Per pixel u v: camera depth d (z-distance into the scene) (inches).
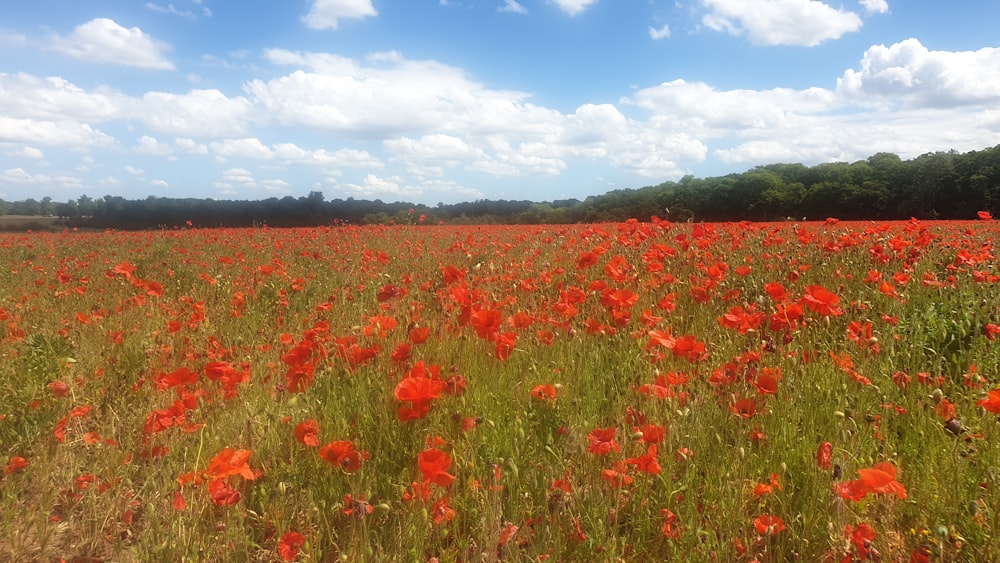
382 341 161.0
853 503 94.2
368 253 352.8
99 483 112.0
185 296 269.9
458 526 98.1
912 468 104.2
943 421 113.5
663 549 92.0
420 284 266.8
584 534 90.7
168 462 116.7
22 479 116.2
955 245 274.1
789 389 132.6
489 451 107.7
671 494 94.0
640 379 146.2
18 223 1243.8
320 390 144.0
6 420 134.0
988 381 142.3
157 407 142.6
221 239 603.5
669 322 193.0
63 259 477.4
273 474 110.3
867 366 139.8
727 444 111.5
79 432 142.0
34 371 155.9
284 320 231.0
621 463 93.9
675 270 272.2
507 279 237.0
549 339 163.6
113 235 751.7
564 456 110.7
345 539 96.1
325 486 105.7
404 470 108.7
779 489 97.9
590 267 273.4
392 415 126.6
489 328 139.5
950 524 90.0
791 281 225.1
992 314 171.8
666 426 113.9
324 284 308.7
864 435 112.2
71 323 226.4
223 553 92.2
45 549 96.6
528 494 99.3
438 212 1166.3
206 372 125.6
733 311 157.8
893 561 86.0
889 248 248.7
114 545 99.6
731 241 326.6
